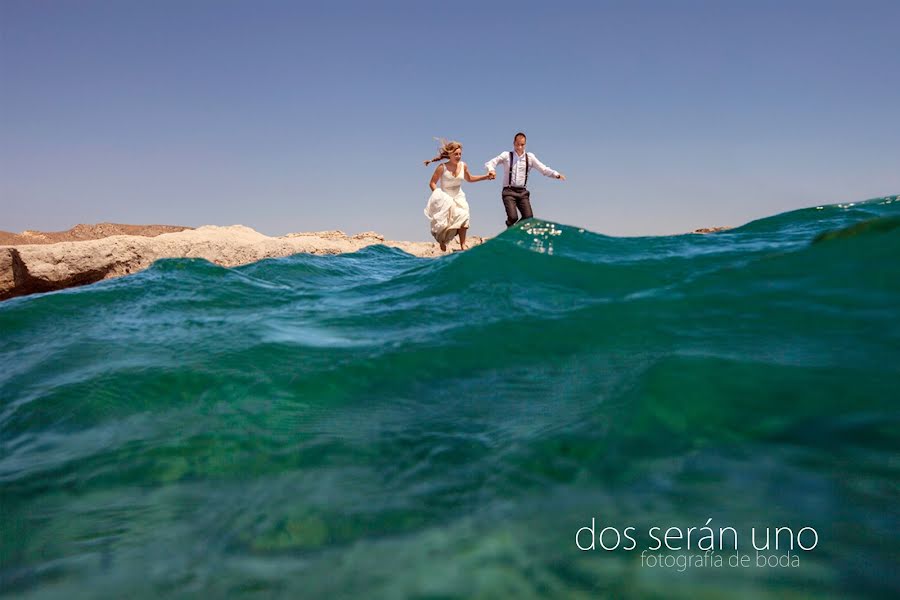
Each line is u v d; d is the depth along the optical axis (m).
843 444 1.19
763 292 2.24
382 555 1.06
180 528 1.27
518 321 2.44
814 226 4.57
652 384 1.57
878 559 0.87
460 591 0.92
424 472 1.38
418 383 1.98
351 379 2.08
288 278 5.87
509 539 1.04
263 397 2.00
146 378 2.28
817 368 1.54
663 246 3.65
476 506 1.18
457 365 2.09
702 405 1.42
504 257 3.42
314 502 1.30
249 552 1.14
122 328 3.18
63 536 1.28
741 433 1.28
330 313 3.13
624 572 0.90
